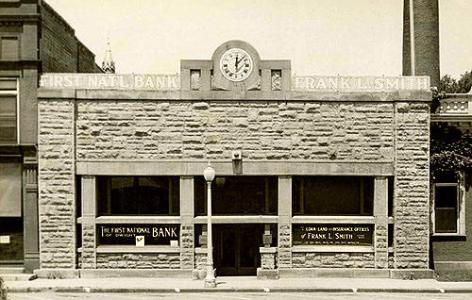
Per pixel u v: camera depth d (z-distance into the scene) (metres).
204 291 23.00
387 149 25.34
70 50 32.91
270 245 25.61
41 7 26.31
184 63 25.23
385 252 25.42
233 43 25.23
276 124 25.28
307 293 22.78
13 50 25.38
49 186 25.00
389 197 25.92
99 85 25.36
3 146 24.92
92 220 25.20
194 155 25.22
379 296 22.05
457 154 26.05
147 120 25.20
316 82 25.52
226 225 26.70
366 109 25.34
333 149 25.31
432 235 26.19
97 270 25.20
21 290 22.92
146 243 25.72
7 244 25.52
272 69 25.31
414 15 29.84
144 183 26.08
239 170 25.20
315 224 25.69
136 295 22.25
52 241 25.05
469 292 23.08
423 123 25.23
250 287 23.20
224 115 25.25
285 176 25.33
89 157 25.11
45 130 24.97
